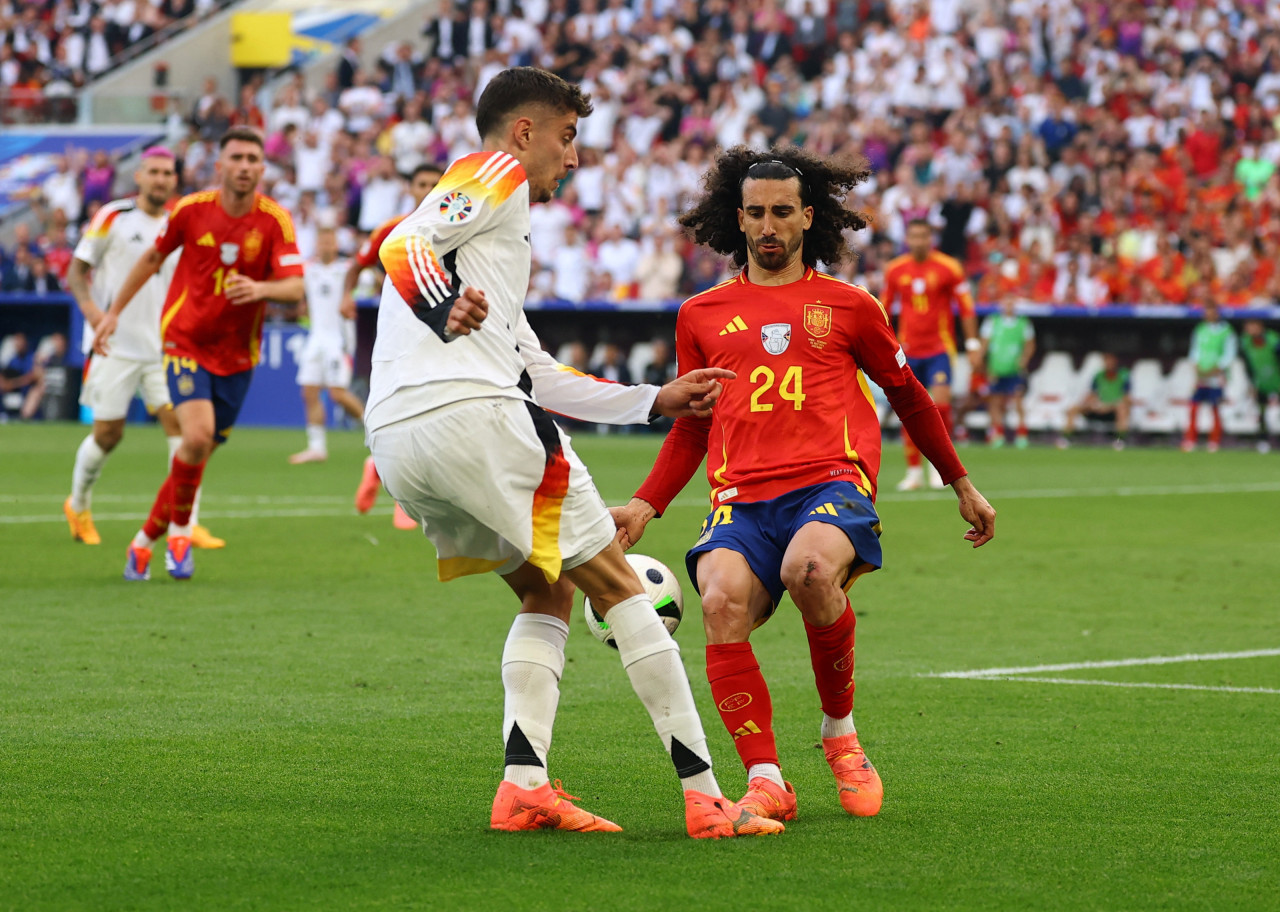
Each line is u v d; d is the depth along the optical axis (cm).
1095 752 1752
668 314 8950
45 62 11906
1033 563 3550
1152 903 1179
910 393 1603
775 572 1534
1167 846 1351
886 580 3262
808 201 1623
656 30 10538
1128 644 2509
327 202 10212
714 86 10025
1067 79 9506
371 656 2331
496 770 1638
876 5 10344
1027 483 5781
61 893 1185
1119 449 8088
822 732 1548
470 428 1357
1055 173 9075
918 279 5378
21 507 4578
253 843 1340
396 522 4141
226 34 11769
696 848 1341
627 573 1448
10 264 9762
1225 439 8269
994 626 2689
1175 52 9562
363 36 11619
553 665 1467
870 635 2594
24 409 9700
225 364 3111
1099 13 9888
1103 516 4622
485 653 2369
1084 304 8412
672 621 1609
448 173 1395
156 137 11088
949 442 1611
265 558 3494
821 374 1560
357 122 10625
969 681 2191
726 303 1598
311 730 1827
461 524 1409
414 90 10912
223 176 3017
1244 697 2080
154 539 3141
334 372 6369
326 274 6312
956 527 4306
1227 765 1686
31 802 1477
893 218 8850
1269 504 4997
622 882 1227
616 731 1848
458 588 3069
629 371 9044
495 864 1280
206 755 1691
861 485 1544
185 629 2545
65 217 10250
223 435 3206
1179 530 4269
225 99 11744
